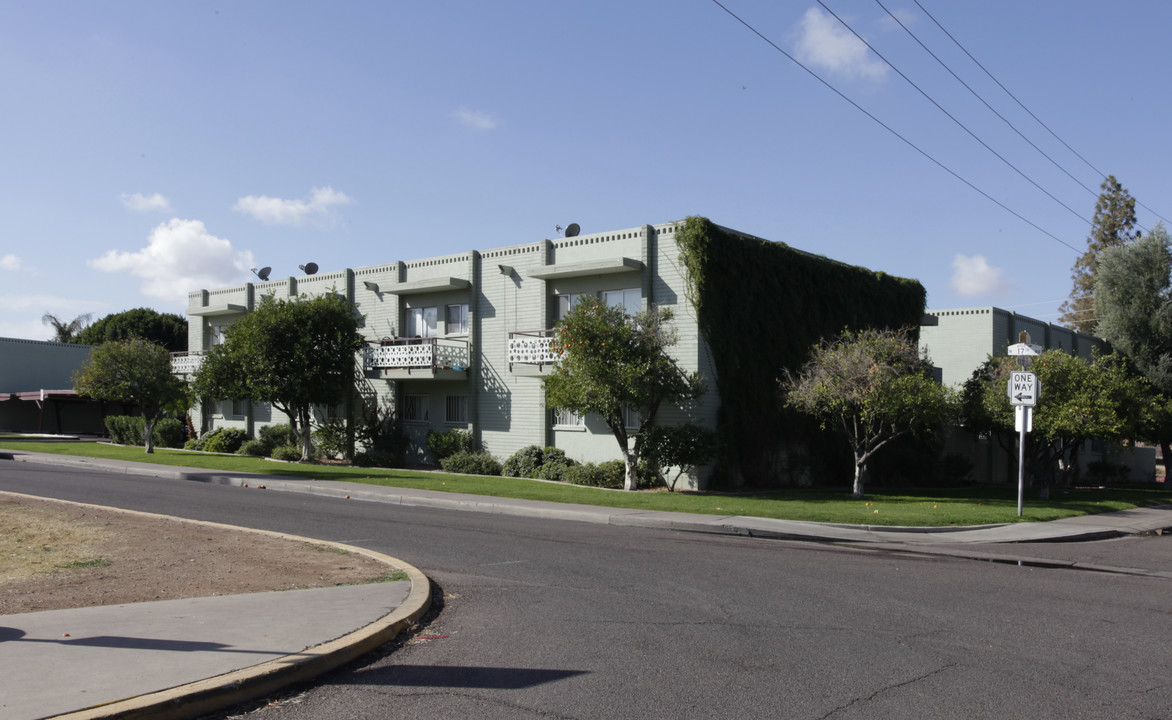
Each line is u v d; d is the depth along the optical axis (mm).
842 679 6098
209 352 29891
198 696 5152
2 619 6898
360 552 10750
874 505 18953
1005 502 21078
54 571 9133
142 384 31016
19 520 12898
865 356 20953
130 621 6887
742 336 23406
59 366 53062
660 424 22766
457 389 27859
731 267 23062
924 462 28484
